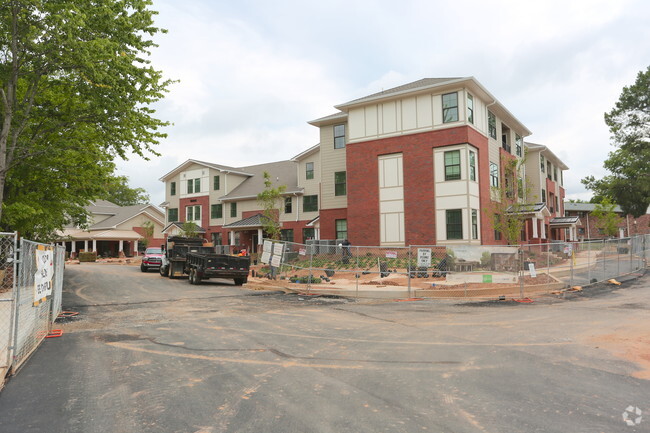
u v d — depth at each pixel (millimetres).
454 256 16062
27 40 12719
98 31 13703
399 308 12922
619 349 7406
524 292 16031
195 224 43156
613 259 22375
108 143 16906
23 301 6828
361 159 28453
